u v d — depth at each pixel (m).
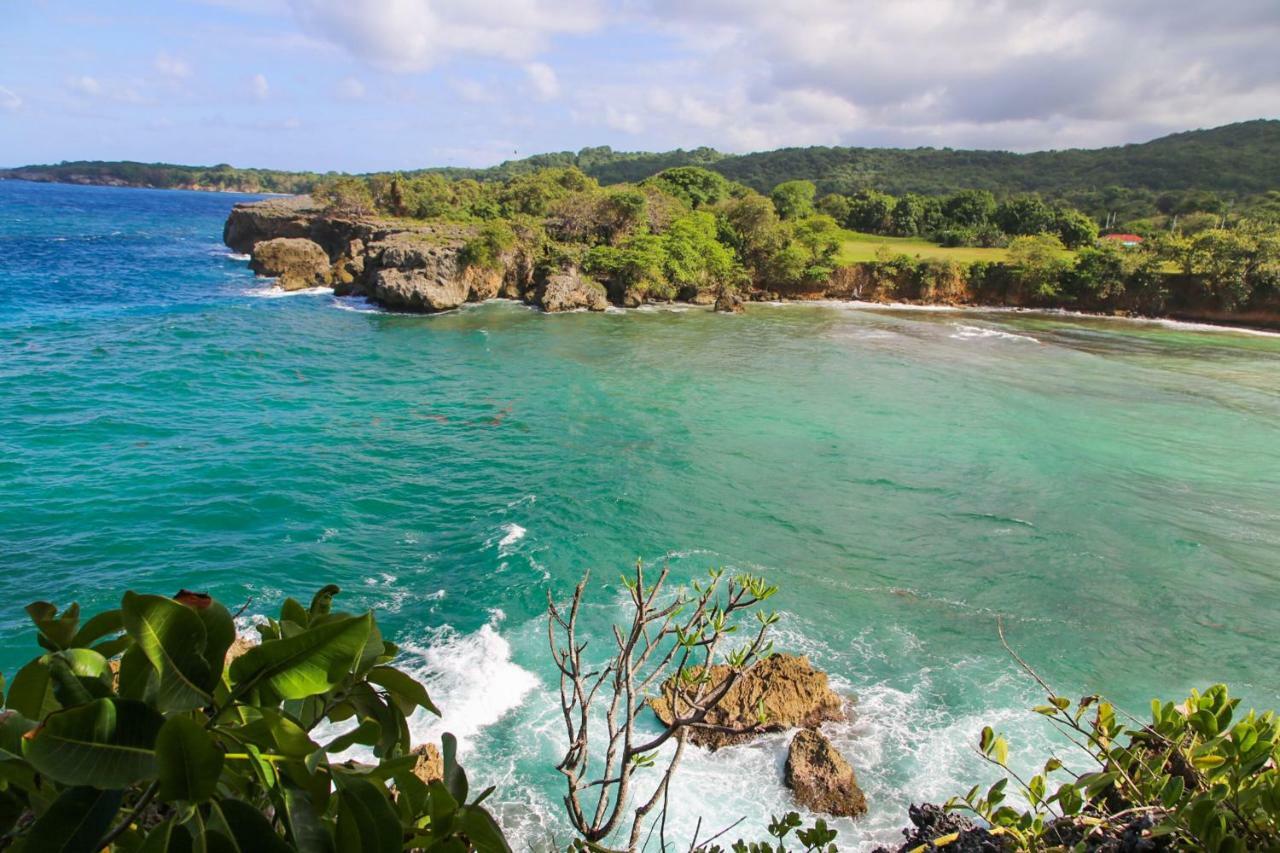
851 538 25.08
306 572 21.70
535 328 60.31
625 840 12.98
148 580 20.81
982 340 63.22
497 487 28.11
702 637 5.16
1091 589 22.33
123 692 2.78
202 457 29.70
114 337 48.53
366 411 37.00
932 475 30.89
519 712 16.11
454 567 22.22
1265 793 3.81
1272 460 34.38
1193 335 69.88
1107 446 35.66
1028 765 15.16
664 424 36.41
